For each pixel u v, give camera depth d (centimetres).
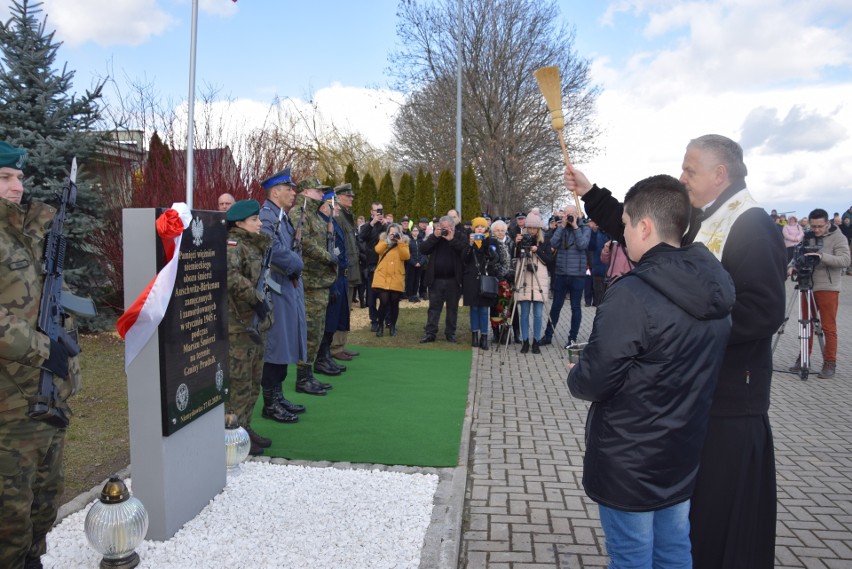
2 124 902
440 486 448
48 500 305
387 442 537
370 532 375
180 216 336
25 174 922
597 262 1288
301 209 626
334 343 861
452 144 2762
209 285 401
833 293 805
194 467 391
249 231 474
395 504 412
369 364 852
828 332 812
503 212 2784
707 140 279
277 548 354
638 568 236
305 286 660
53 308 282
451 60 2705
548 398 698
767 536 271
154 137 1106
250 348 484
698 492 267
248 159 1279
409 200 2338
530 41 2658
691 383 228
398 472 469
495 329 1044
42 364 269
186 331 372
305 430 567
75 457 500
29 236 283
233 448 447
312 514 397
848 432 592
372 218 1343
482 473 481
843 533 392
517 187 2875
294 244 576
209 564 337
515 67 2667
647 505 229
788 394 734
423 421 597
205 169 1170
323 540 364
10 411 271
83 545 356
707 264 227
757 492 266
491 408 657
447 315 1031
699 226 284
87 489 442
